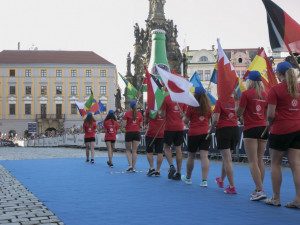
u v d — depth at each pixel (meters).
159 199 6.79
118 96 43.69
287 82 5.72
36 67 79.31
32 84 79.25
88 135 15.94
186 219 5.17
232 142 7.50
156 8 42.53
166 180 9.54
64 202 6.62
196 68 69.25
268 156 13.65
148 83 9.67
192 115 8.27
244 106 6.55
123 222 5.05
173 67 42.34
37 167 13.88
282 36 6.06
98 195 7.34
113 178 10.15
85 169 12.99
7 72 78.94
